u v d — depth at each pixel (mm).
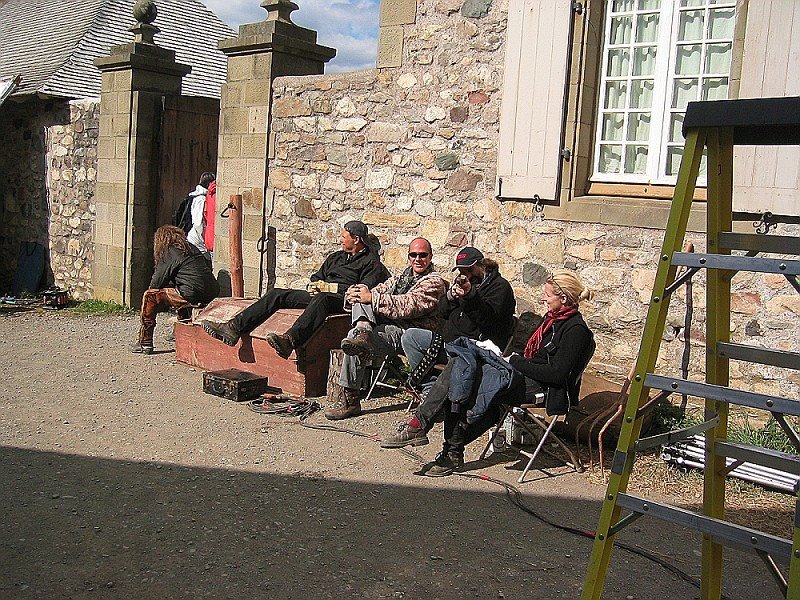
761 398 2506
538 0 5984
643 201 5758
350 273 6621
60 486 4352
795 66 4965
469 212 6539
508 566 3680
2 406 5723
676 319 5520
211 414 5762
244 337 6531
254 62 7898
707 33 5570
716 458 3127
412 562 3678
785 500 4570
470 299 5570
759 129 2871
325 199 7473
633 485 4711
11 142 11117
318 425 5605
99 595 3256
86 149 10141
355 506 4285
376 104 7035
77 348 7629
